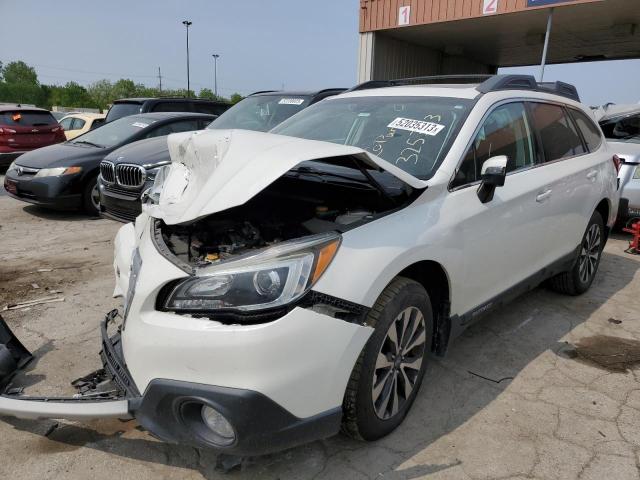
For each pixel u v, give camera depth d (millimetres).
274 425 2000
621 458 2496
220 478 2312
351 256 2201
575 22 12445
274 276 2021
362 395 2287
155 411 2068
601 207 4746
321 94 7461
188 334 1993
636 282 5078
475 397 2994
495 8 11539
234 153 2270
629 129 7035
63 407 2145
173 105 10500
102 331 2766
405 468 2391
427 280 2824
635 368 3375
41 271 4996
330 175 2988
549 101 3975
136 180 6004
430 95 3457
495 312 4230
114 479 2297
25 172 7473
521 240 3371
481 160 3092
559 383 3170
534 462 2455
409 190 2629
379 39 14211
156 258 2273
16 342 3191
